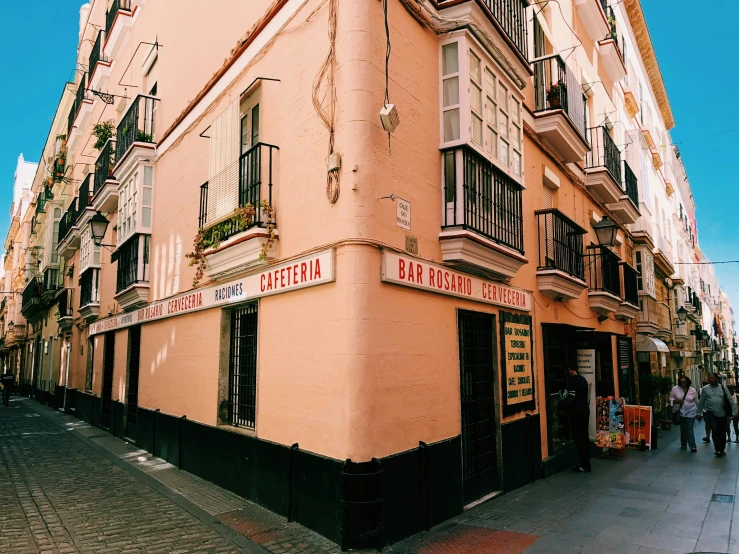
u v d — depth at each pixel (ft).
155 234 32.81
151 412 30.63
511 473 22.98
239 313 23.38
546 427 26.99
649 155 65.41
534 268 27.76
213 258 22.75
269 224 19.40
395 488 15.85
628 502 21.12
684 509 20.10
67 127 71.61
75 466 27.07
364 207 16.07
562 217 29.37
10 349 118.32
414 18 19.24
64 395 58.75
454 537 16.47
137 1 40.63
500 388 22.76
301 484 16.93
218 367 23.62
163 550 15.24
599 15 42.24
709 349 120.67
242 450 20.54
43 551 15.19
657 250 61.16
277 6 20.99
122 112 44.29
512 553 15.29
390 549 15.21
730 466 29.48
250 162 21.12
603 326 39.29
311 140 18.33
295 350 17.98
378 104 16.96
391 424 16.14
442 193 19.83
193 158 28.12
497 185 21.85
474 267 20.49
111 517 18.26
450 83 20.02
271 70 21.44
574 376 28.30
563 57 35.60
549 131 29.19
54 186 74.54
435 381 18.40
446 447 18.40
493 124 21.77
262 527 16.81
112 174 40.32
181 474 24.76
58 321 58.95
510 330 24.25
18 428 43.09
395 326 16.69
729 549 15.76
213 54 27.40
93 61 54.19
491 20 20.76
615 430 32.68
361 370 15.31
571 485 24.11
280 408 18.56
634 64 65.98
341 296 15.92
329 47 17.89
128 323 36.32
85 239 50.60
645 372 55.67
